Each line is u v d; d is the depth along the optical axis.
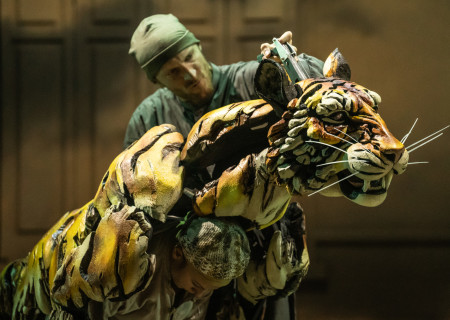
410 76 6.38
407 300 6.22
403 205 6.44
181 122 2.70
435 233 6.35
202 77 2.55
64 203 6.63
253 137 1.94
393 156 1.64
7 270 2.51
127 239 1.87
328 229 6.43
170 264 2.10
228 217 1.99
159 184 1.92
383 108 6.43
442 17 6.34
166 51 2.48
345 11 6.36
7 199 6.67
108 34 6.49
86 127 6.59
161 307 2.09
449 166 6.40
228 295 2.28
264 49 2.32
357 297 6.27
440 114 6.39
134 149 2.01
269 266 2.17
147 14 6.42
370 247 6.39
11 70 6.60
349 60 6.41
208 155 1.96
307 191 1.76
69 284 1.95
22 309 2.35
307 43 6.38
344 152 1.67
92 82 6.55
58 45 6.59
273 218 1.98
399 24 6.39
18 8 6.57
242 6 6.29
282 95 1.75
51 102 6.61
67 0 6.54
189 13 6.32
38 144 6.64
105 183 2.02
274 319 2.38
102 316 2.02
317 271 6.31
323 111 1.66
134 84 6.53
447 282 6.28
